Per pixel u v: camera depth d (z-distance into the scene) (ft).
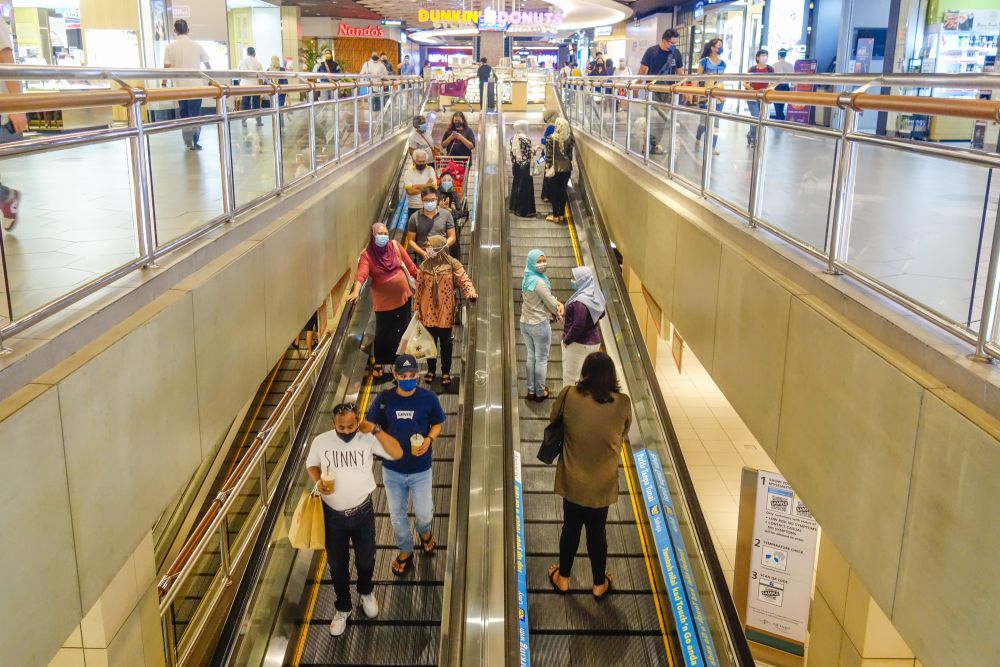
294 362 29.60
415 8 102.68
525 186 38.47
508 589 14.94
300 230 20.83
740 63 59.98
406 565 17.97
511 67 97.71
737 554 19.66
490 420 20.22
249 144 18.19
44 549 8.87
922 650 8.97
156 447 11.76
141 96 11.47
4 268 9.09
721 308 16.92
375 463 22.58
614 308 27.76
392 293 23.71
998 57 26.73
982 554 7.82
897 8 35.65
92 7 32.53
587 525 16.96
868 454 10.20
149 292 12.17
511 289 25.76
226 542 19.67
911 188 10.32
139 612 13.16
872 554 10.14
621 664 16.26
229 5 74.49
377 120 38.37
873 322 10.56
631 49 110.52
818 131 13.24
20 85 17.92
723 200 18.98
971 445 7.98
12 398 8.57
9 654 8.25
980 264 8.94
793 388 12.76
